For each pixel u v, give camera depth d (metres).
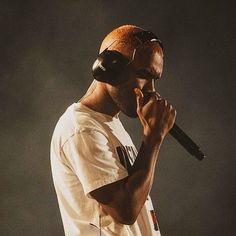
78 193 3.94
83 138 3.84
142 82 4.00
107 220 3.85
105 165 3.80
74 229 3.96
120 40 4.02
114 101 4.06
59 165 4.00
